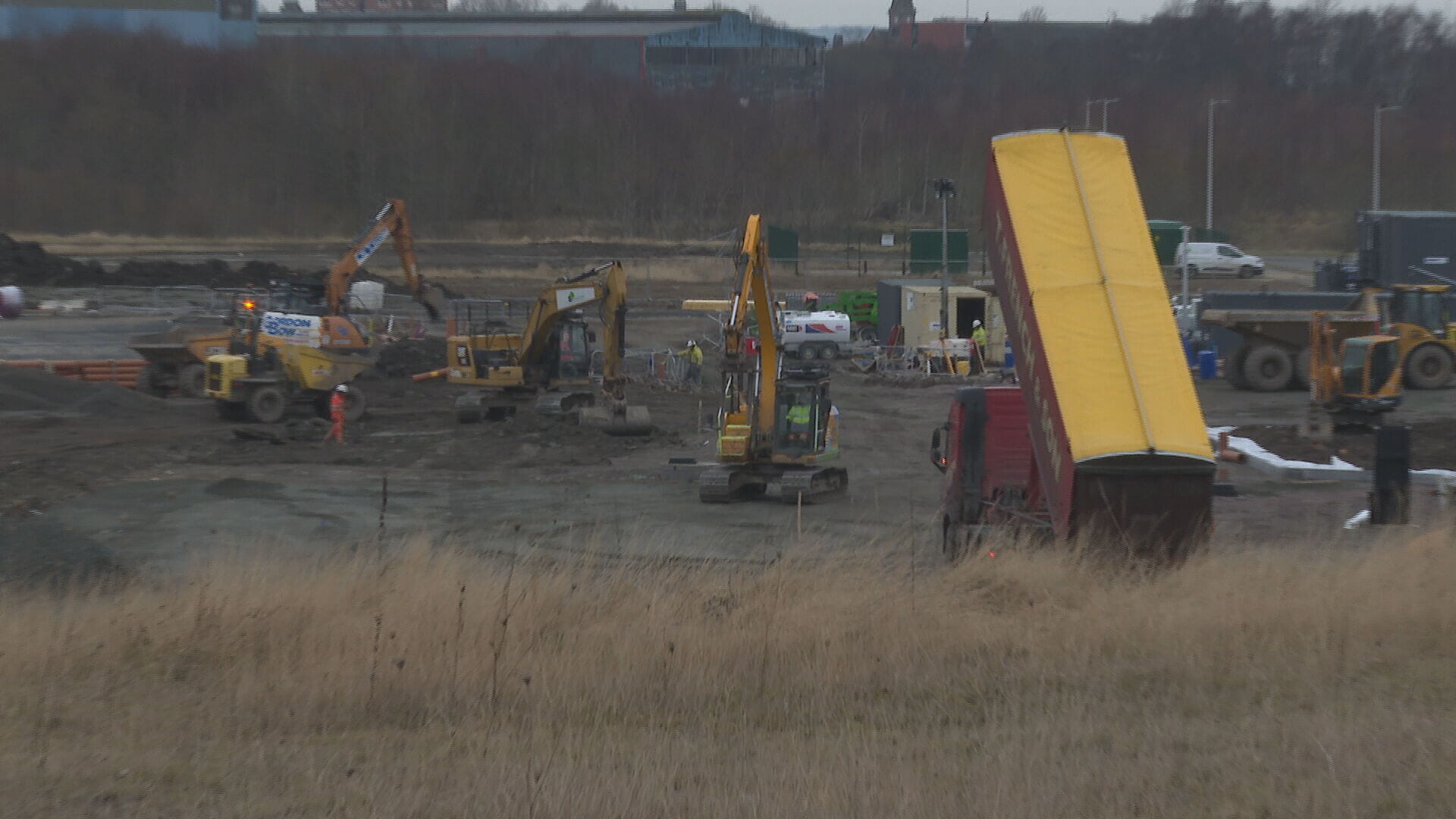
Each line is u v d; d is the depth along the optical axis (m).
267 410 136.25
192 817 27.33
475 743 32.47
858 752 30.97
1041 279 59.19
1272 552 56.34
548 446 122.44
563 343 144.12
